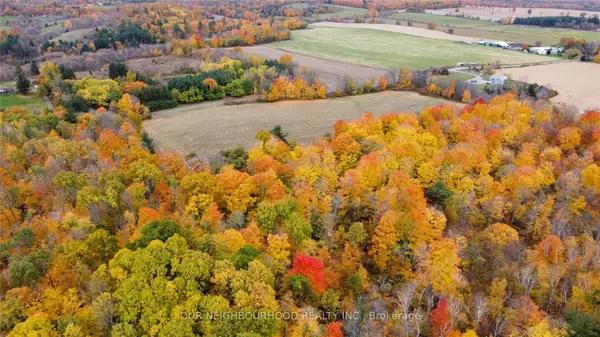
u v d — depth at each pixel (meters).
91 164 95.31
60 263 59.78
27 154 98.44
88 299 55.34
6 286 57.75
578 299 62.12
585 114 131.00
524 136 109.44
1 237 72.19
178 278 52.94
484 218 85.88
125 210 78.06
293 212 73.25
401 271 71.81
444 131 116.00
